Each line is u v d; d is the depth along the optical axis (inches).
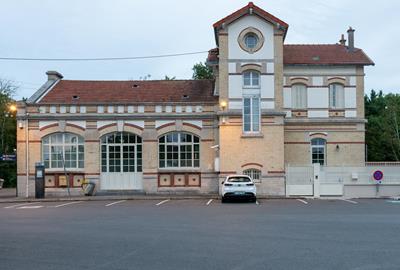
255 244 450.0
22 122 1214.3
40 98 1254.9
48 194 1206.9
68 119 1214.3
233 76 1178.6
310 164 1264.8
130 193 1206.3
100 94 1285.7
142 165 1211.2
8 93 2279.8
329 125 1298.0
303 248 428.5
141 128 1214.9
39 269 349.7
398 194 1139.3
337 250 418.0
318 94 1302.9
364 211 778.8
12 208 903.7
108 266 358.0
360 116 1300.4
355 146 1296.8
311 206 884.6
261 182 1159.6
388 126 2046.0
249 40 1190.3
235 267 351.3
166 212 774.5
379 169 1146.0
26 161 1210.0
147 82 1355.8
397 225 588.4
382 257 386.3
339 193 1141.1
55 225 609.3
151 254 403.9
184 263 366.0
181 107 1218.6
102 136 1218.0
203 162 1210.0
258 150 1166.3
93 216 720.3
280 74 1178.6
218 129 1206.9
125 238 492.4
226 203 968.9
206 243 457.4
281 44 1182.9
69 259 385.7
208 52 1390.3
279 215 713.0
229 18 1174.3
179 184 1210.6
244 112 1175.6
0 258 391.9
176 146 1222.9
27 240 484.7
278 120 1171.3
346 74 1306.6
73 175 1214.3
